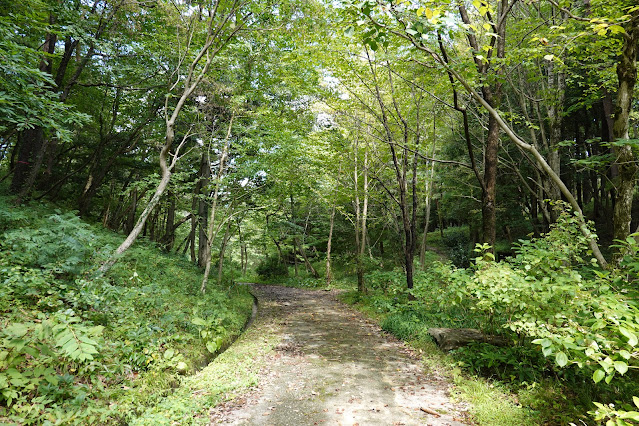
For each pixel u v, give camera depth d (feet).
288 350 23.32
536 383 14.35
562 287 12.26
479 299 16.90
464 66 17.78
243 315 33.81
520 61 21.70
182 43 34.35
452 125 47.96
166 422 12.07
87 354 10.50
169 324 20.72
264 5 29.86
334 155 46.93
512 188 51.93
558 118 33.42
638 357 9.16
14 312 13.61
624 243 12.78
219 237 50.65
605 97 27.76
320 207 73.46
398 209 57.82
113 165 50.21
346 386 16.79
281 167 38.63
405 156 34.94
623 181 15.07
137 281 23.13
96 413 11.32
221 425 12.83
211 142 37.99
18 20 23.06
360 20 13.60
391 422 13.03
